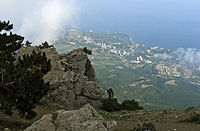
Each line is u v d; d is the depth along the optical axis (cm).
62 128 1600
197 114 2612
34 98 1850
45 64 2030
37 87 1847
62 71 4244
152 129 2061
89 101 4559
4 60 1981
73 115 1692
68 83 3969
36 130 1597
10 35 2712
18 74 1830
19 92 1812
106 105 4638
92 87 4778
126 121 2952
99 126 1656
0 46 2555
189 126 2359
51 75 3966
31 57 2020
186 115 2939
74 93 4144
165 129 2269
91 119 1734
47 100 3294
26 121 2408
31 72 1861
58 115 1733
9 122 2141
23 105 1870
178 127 2338
